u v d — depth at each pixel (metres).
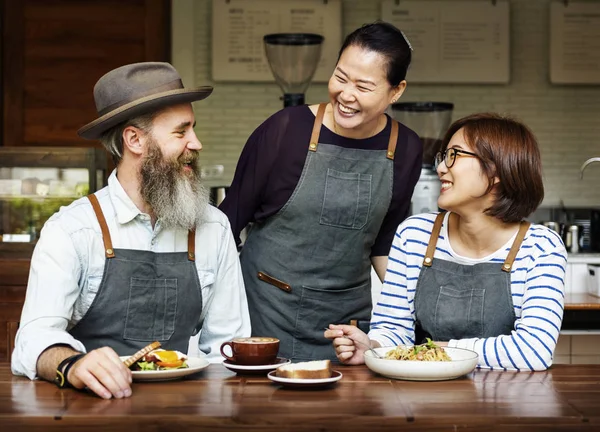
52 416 1.52
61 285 2.03
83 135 2.14
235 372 1.96
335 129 2.64
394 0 6.79
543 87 6.96
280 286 2.71
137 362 1.87
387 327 2.33
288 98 4.64
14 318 4.24
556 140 6.97
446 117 5.41
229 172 6.78
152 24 6.41
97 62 6.34
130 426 1.51
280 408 1.58
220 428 1.51
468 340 2.09
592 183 6.96
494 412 1.55
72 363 1.76
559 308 2.11
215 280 2.28
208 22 6.71
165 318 2.15
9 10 6.27
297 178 2.65
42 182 4.29
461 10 6.81
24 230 4.28
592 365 2.11
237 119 6.77
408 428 1.50
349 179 2.65
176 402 1.63
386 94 2.42
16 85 6.28
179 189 2.11
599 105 6.96
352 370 2.02
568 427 1.51
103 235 2.10
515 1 6.91
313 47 5.04
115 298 2.10
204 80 6.74
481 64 6.83
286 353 2.72
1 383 1.84
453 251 2.27
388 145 2.67
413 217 2.39
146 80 2.11
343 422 1.51
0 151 4.27
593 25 6.87
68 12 6.32
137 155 2.13
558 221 6.58
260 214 2.75
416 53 6.81
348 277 2.74
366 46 2.36
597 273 4.62
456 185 2.14
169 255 2.16
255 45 6.69
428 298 2.25
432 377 1.85
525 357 2.01
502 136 2.13
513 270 2.19
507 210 2.16
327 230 2.68
